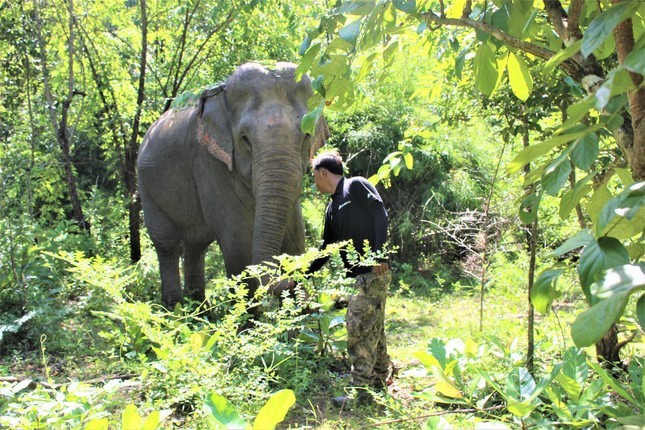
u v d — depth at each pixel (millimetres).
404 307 7988
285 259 4215
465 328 5961
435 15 2434
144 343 5375
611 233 1786
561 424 3312
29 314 5664
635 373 3484
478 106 5055
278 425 4102
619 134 2123
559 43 2723
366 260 4168
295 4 9312
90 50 10367
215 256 10625
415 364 5363
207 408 2516
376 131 10953
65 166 10109
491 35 2582
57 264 7641
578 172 4676
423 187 10797
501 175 7609
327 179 4672
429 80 5770
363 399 4430
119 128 10477
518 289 7082
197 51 10328
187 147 7016
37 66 10148
